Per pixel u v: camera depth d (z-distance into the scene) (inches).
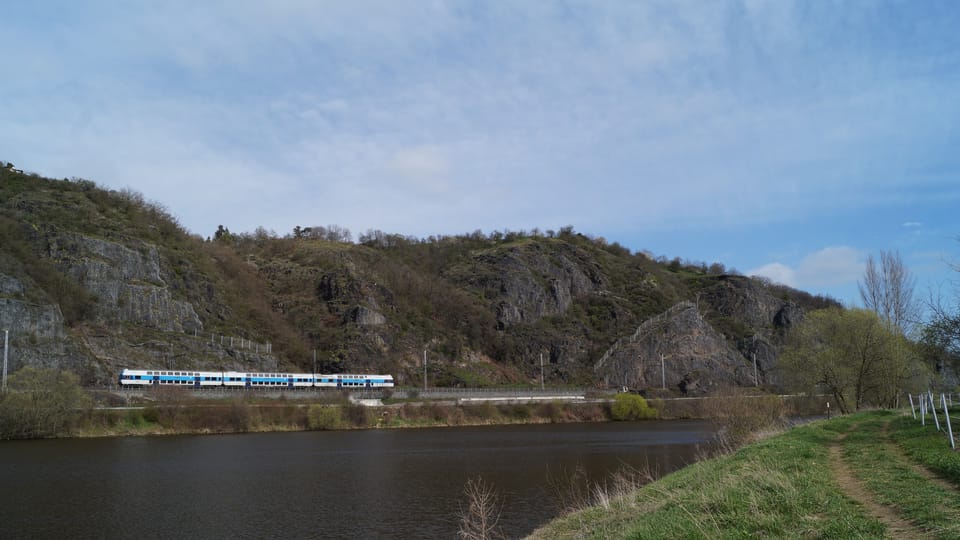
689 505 880.9
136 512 1982.0
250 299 7706.7
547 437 4343.0
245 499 2164.1
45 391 4057.6
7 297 4778.5
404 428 5295.3
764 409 2613.2
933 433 1398.9
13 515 1948.8
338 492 2276.1
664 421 6200.8
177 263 6909.5
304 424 5029.5
